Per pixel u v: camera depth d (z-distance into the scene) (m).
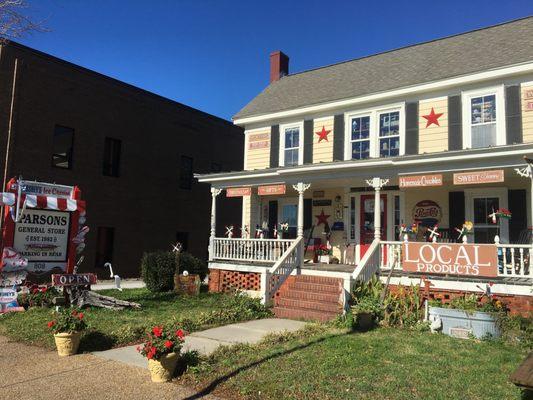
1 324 9.51
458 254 10.01
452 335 8.35
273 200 16.69
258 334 8.48
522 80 11.88
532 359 4.47
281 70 20.45
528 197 11.91
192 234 24.33
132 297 13.06
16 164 16.41
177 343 6.08
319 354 6.80
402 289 9.85
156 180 22.25
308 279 11.67
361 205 14.57
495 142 12.07
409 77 13.93
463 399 5.02
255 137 17.08
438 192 13.15
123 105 20.73
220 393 5.39
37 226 11.35
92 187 19.16
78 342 7.34
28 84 16.91
